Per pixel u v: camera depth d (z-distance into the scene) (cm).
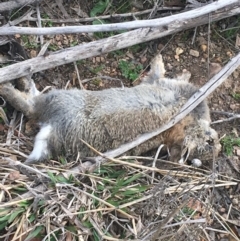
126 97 126
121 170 127
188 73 145
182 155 129
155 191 122
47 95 126
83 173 122
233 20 152
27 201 116
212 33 151
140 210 123
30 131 129
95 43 135
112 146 125
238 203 135
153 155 133
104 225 119
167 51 147
